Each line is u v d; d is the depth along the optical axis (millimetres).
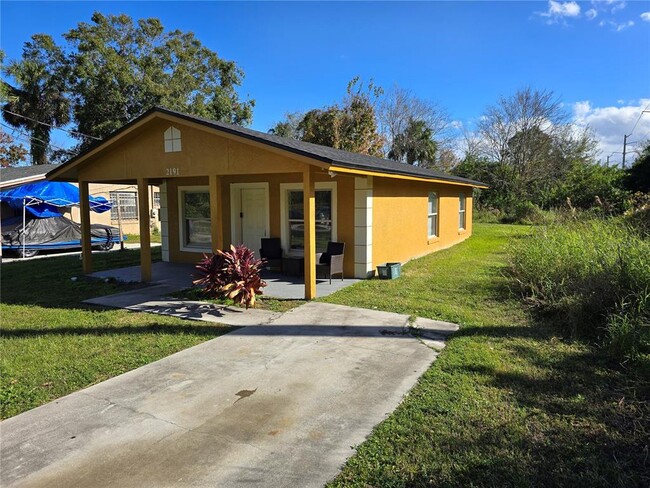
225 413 3547
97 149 9109
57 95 26266
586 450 2988
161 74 27141
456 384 4023
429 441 3102
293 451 2998
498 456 2918
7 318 6531
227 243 11344
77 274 10398
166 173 8570
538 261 7500
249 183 10844
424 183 13008
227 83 31484
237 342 5309
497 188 33312
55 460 2904
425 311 6664
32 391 3980
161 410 3604
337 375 4293
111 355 4879
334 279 9438
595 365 4453
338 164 6789
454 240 16766
